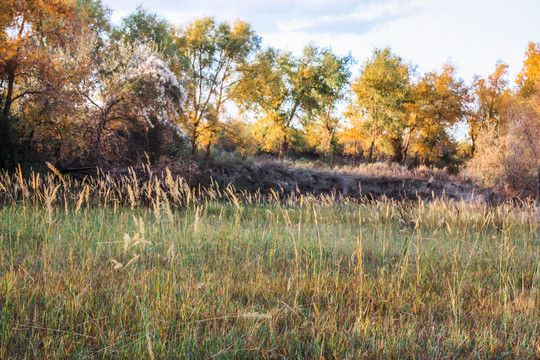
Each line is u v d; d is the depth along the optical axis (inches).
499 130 901.8
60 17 612.4
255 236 285.6
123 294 146.4
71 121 573.9
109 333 108.9
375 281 183.3
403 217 425.4
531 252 274.1
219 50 912.9
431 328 135.5
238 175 898.7
